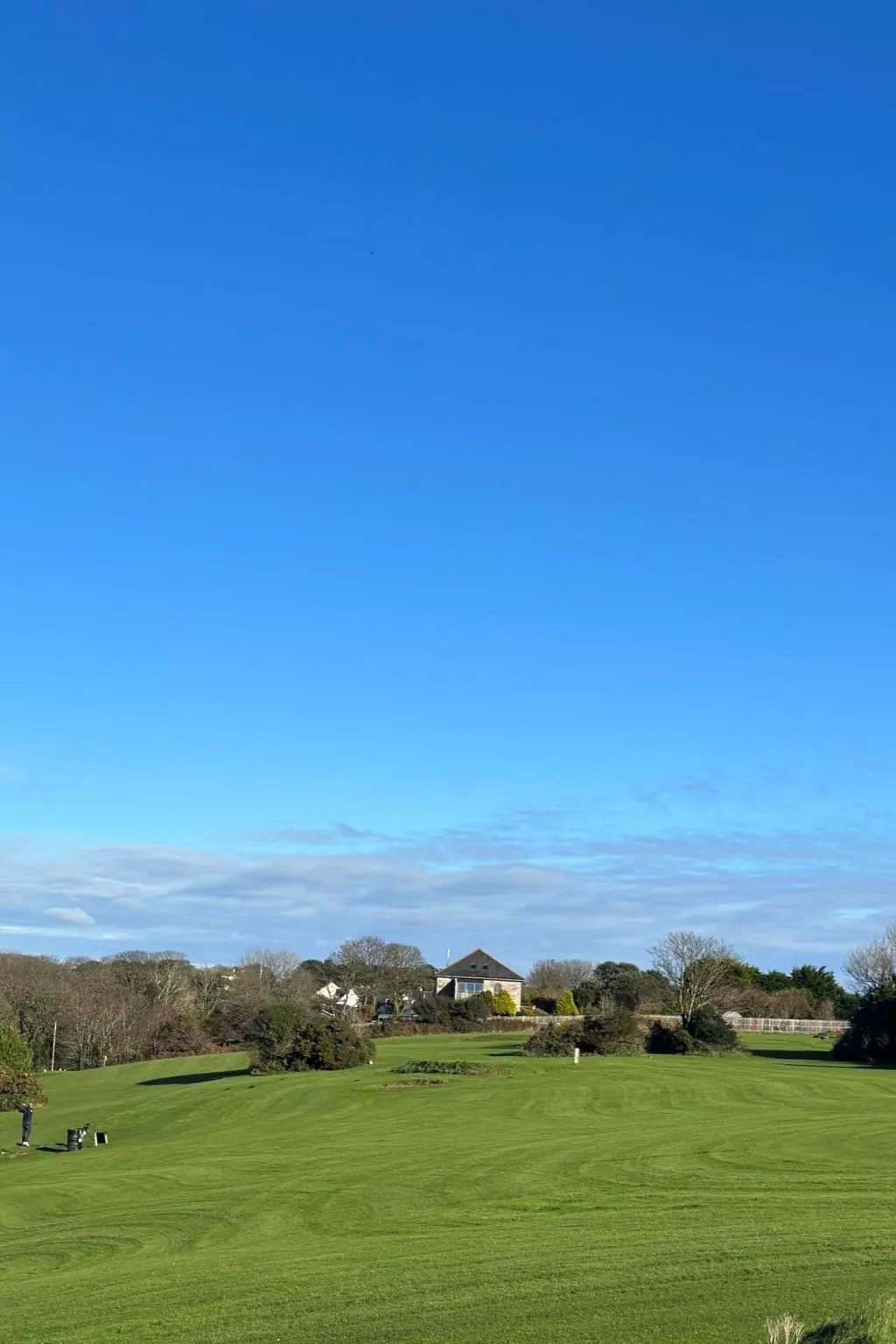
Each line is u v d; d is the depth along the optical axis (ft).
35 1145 173.88
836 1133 133.80
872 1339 48.73
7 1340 66.18
